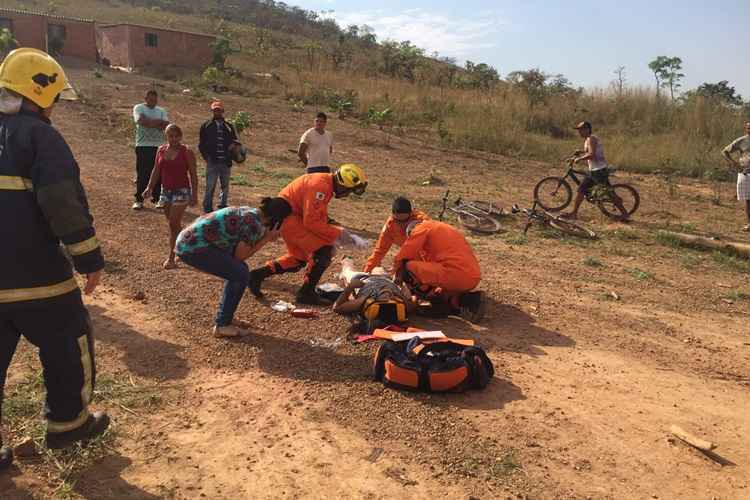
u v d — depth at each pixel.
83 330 3.18
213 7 91.88
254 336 5.14
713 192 14.91
